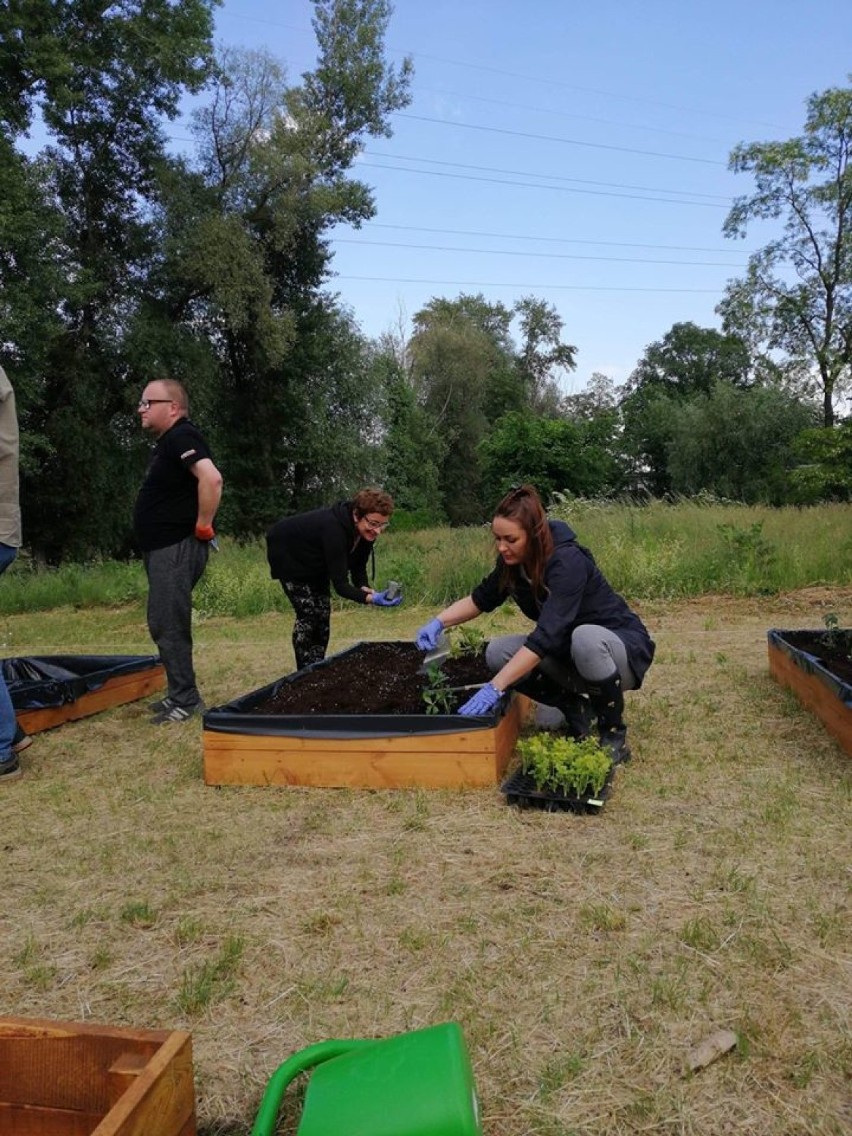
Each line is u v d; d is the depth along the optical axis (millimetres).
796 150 32000
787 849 2846
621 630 3811
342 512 5039
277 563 5258
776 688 5016
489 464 39406
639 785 3504
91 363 22672
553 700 4105
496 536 3637
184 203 23328
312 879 2803
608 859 2832
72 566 14195
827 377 33875
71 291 19688
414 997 2131
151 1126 1364
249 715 3768
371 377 29297
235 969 2289
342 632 8023
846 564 9992
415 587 10008
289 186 25250
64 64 19594
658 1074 1824
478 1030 1979
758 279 34344
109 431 23047
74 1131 1511
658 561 9828
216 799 3625
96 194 23453
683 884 2637
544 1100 1760
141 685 5613
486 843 3004
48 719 4820
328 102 27109
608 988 2121
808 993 2068
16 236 17734
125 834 3279
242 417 28141
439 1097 1380
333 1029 2020
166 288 24297
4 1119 1535
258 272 24156
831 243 33312
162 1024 2068
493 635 7488
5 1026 1541
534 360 65312
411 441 42031
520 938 2369
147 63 22172
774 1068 1828
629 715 4555
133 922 2568
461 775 3576
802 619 7840
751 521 12539
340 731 3666
